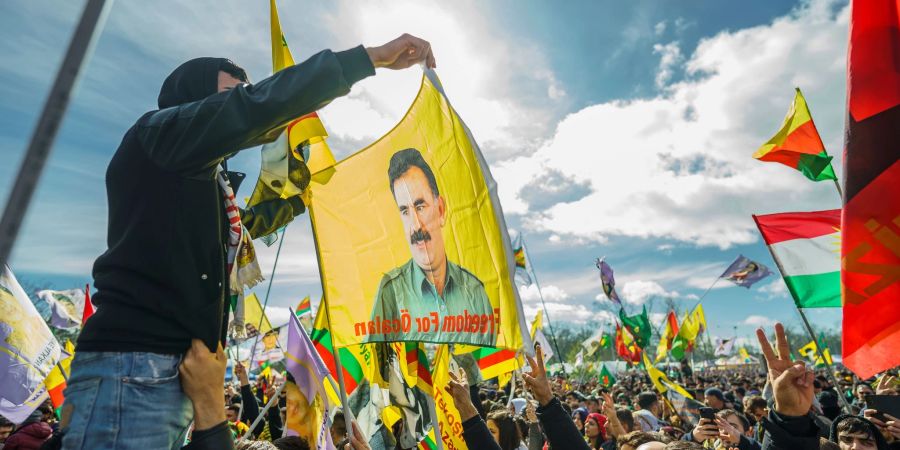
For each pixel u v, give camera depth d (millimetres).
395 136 3285
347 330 3186
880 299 2566
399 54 1688
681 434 7641
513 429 5098
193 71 1662
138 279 1392
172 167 1403
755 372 43344
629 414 6750
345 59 1513
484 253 2812
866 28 2680
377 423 4473
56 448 4246
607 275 19734
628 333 21703
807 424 2953
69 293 9367
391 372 4195
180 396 1428
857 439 3805
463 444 3766
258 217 2508
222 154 1412
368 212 3281
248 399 7023
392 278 3139
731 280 13758
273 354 12930
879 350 2543
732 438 5004
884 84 2627
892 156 2582
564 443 3205
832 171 7238
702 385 19797
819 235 6172
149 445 1338
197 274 1454
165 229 1416
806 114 7438
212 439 1400
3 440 6754
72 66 692
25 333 5445
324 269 3027
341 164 3402
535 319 14406
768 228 6301
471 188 2885
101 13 717
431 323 2963
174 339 1413
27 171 646
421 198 3102
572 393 12656
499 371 6906
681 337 24188
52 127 665
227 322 1653
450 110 2836
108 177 1512
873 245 2594
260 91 1425
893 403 4023
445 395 3902
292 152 2307
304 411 3635
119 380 1326
